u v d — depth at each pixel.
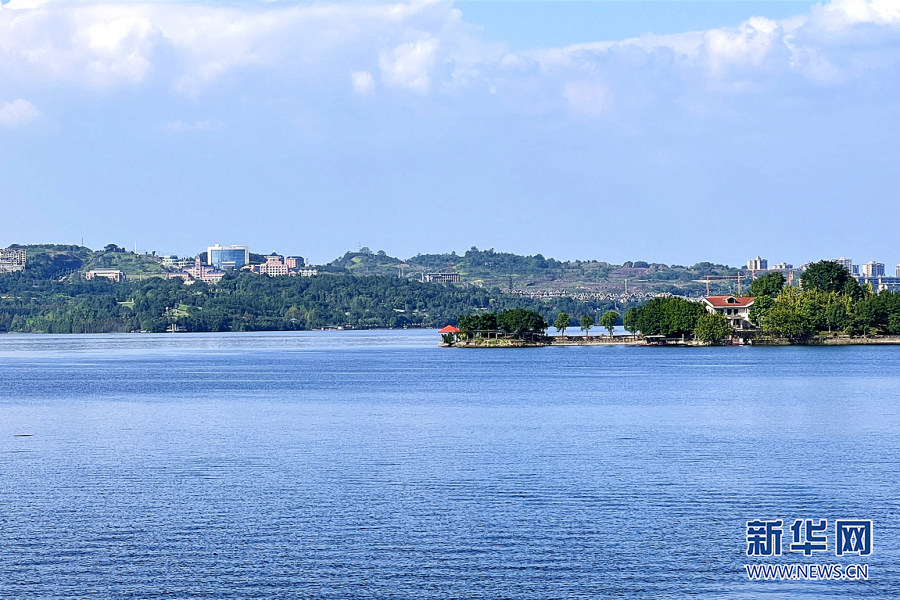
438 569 81.19
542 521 94.56
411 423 169.62
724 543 87.88
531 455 131.50
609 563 82.56
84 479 116.31
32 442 148.38
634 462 125.31
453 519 95.44
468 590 76.62
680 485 110.25
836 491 106.94
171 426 167.75
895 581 79.31
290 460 128.88
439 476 116.31
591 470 119.62
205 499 104.62
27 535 91.06
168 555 85.00
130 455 134.38
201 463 126.94
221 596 75.69
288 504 102.00
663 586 77.69
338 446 141.25
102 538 90.00
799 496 104.62
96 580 79.06
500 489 108.50
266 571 80.94
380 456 131.50
